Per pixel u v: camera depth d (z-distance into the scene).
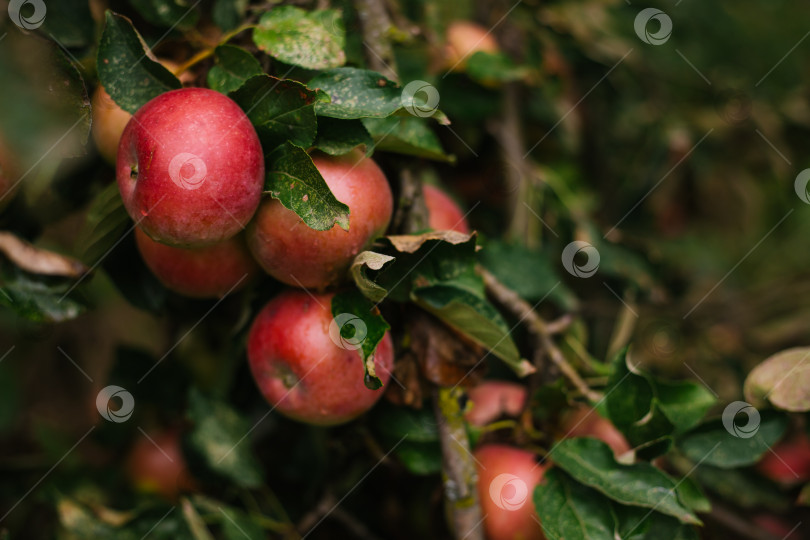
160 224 0.81
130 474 1.00
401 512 0.97
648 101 1.19
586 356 0.98
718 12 1.25
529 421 0.92
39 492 0.96
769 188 1.27
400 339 0.88
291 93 0.82
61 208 0.91
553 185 1.08
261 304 0.89
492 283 0.91
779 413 0.91
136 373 1.00
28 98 0.79
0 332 1.18
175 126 0.80
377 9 0.91
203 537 0.93
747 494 0.97
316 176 0.81
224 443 0.95
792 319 1.19
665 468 0.97
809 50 1.33
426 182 0.98
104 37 0.83
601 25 1.16
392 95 0.83
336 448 0.92
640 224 1.19
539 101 1.11
